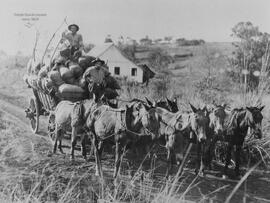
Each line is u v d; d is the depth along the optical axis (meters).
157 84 10.10
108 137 7.79
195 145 8.11
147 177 7.77
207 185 7.93
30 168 8.10
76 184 7.58
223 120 8.18
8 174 7.99
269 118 9.71
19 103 12.14
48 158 8.36
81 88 8.70
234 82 10.38
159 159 8.11
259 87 10.34
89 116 8.02
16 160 8.40
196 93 10.05
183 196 7.42
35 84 9.41
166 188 7.49
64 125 8.41
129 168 7.95
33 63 10.08
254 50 10.67
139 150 7.91
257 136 8.49
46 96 9.27
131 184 7.61
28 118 10.59
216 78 10.38
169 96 9.90
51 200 7.46
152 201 7.36
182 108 9.56
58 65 8.89
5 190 7.73
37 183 7.66
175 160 7.89
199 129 7.86
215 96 10.08
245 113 8.41
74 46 9.20
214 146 8.40
